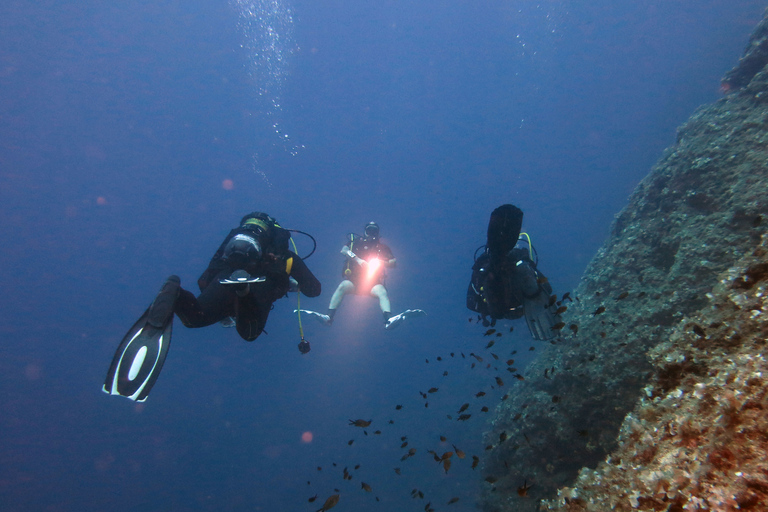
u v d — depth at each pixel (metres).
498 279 3.65
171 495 21.89
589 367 5.76
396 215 100.31
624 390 5.28
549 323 3.47
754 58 7.80
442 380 24.17
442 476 14.52
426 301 46.12
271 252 2.90
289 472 20.14
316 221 101.69
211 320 2.54
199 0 61.75
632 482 1.53
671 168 7.60
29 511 25.27
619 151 60.00
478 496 10.04
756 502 0.94
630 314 5.88
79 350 77.94
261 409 29.47
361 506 14.75
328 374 30.20
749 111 6.64
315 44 68.31
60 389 58.75
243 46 52.38
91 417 38.94
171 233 101.38
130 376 1.87
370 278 7.77
